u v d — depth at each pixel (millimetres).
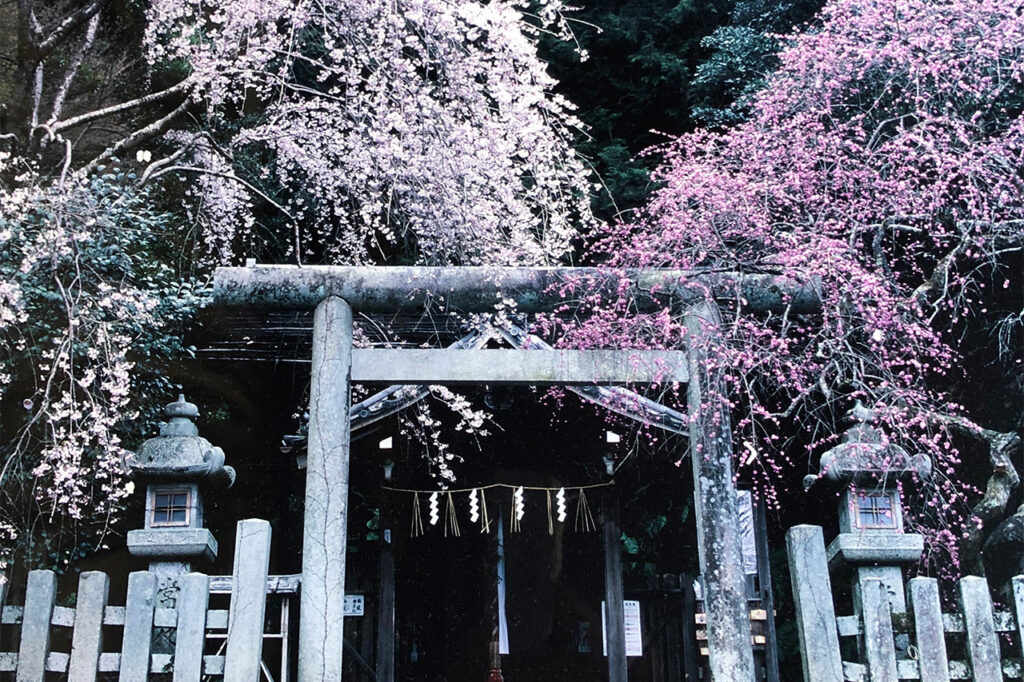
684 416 7023
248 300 5480
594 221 8297
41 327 6359
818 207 8398
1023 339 9031
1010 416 9094
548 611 8898
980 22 8781
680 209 7883
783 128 8828
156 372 7352
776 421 7109
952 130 8875
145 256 7641
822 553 4508
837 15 9625
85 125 9469
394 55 7996
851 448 5285
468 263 7887
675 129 12711
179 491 5418
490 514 8562
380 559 8133
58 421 6078
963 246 8430
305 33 9617
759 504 7918
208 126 9422
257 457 9500
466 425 8141
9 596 4520
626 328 6410
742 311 6496
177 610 4250
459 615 9031
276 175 9578
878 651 4277
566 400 7957
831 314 7078
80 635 4180
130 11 10320
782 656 9625
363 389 8109
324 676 4719
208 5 9242
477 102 8180
